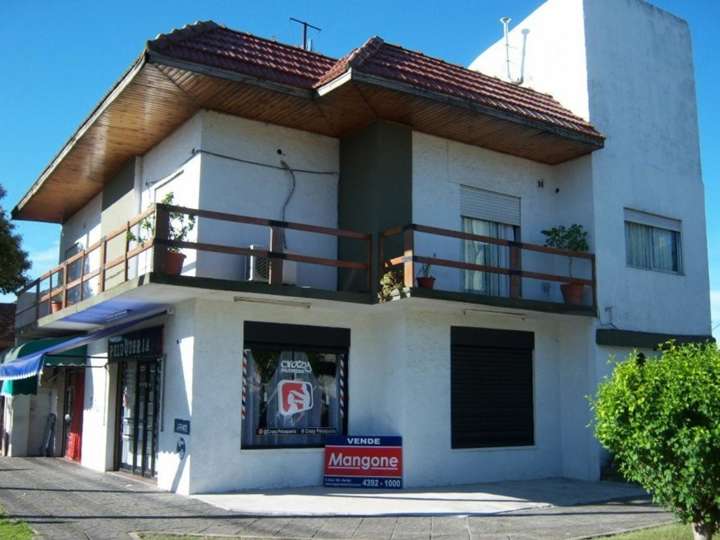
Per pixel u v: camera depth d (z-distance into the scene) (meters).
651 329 16.88
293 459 13.45
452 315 14.73
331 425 14.12
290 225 12.80
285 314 13.67
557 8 17.67
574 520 10.80
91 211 19.94
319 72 13.83
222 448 12.73
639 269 16.94
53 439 19.84
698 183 18.70
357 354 14.46
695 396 7.79
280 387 13.66
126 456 15.78
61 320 16.39
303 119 14.30
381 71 12.92
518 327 15.80
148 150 16.09
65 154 16.34
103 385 16.81
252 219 12.45
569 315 15.51
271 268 12.59
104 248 13.92
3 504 11.46
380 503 11.95
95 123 14.43
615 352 16.12
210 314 12.91
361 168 14.60
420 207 14.81
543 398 15.98
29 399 20.28
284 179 14.48
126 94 13.03
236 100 13.37
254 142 14.23
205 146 13.63
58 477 14.96
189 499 11.95
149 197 15.82
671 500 8.11
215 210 13.57
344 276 14.56
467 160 15.77
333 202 15.02
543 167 17.11
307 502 11.87
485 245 15.94
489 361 15.31
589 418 15.59
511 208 16.42
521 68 18.56
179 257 11.92
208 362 12.78
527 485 14.45
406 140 14.74
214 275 13.44
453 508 11.62
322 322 14.09
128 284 12.17
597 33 17.17
